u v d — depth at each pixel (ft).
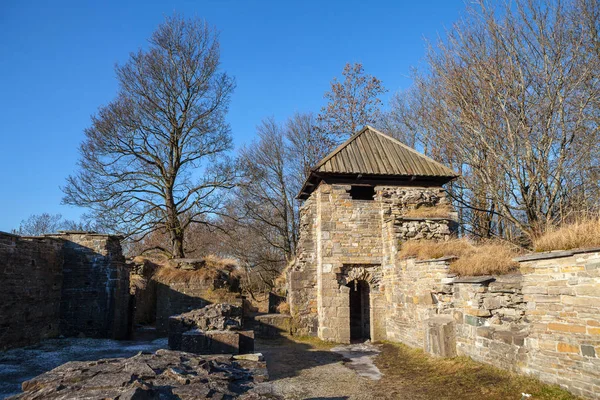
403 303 47.39
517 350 26.78
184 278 58.59
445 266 37.96
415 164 58.29
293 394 28.50
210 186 82.43
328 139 106.42
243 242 112.88
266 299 101.45
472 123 52.65
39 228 152.97
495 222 70.13
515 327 28.91
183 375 19.44
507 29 50.57
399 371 35.09
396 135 103.09
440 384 29.12
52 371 19.19
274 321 55.42
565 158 47.09
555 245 24.49
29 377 29.91
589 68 44.24
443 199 57.77
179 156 81.30
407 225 51.62
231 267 68.64
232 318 38.14
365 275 55.21
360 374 34.78
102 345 45.29
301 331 55.42
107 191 74.59
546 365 24.14
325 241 55.01
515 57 49.78
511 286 30.07
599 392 20.63
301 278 57.16
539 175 47.44
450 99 56.44
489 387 26.08
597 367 20.86
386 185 57.36
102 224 73.97
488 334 29.99
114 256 53.42
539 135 48.65
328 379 32.96
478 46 52.90
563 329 23.06
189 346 32.89
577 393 21.86
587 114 47.19
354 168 56.39
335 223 55.47
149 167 80.12
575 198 47.11
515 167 47.88
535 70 49.26
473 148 56.18
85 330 50.42
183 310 57.36
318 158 105.60
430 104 73.41
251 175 86.69
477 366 30.45
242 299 58.85
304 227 59.41
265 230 111.24
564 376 22.80
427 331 37.60
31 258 43.83
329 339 52.70
